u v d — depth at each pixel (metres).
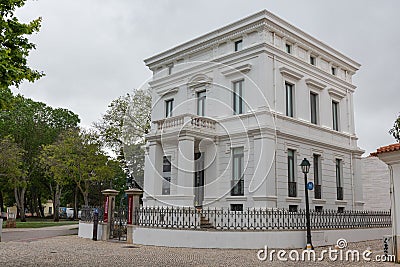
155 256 11.41
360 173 23.77
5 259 10.18
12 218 25.69
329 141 21.86
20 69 8.53
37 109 41.69
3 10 8.74
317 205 20.36
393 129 24.42
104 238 15.88
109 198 16.31
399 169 10.91
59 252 11.95
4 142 32.34
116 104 30.44
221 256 11.77
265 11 18.62
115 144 30.16
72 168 29.30
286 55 19.84
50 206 68.62
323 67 22.75
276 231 14.31
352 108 24.52
